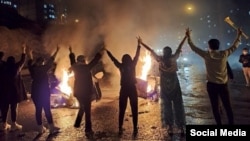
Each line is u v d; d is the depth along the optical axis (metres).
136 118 7.09
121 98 7.11
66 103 10.84
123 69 7.09
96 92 7.59
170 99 6.65
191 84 17.19
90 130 7.14
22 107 11.20
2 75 7.79
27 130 7.63
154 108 9.91
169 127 6.66
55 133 7.16
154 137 6.43
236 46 6.35
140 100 11.65
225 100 6.25
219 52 6.21
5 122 7.86
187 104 10.45
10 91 7.73
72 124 8.05
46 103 7.23
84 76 7.12
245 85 15.11
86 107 7.14
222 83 6.21
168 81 6.62
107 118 8.59
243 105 9.79
